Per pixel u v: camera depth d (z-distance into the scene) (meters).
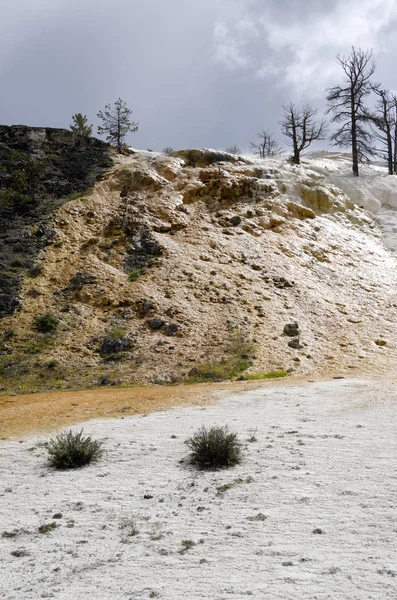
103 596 3.85
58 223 28.78
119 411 11.93
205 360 18.00
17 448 8.93
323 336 20.38
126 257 26.14
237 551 4.48
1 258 25.17
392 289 26.28
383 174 43.59
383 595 3.50
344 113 43.34
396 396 11.58
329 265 28.19
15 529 5.42
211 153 37.62
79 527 5.36
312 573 3.93
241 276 24.95
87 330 20.33
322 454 7.36
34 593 3.99
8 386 16.30
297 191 34.41
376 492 5.64
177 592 3.81
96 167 36.69
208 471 7.05
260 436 8.73
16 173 32.28
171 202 31.27
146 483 6.71
